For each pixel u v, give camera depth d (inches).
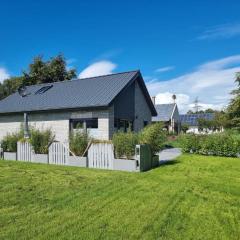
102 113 751.1
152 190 334.0
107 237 199.0
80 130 601.3
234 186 364.2
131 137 514.6
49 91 980.6
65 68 1637.6
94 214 245.6
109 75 938.1
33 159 614.5
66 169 499.2
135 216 241.8
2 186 347.6
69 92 903.7
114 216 241.0
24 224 220.5
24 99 992.2
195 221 233.0
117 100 801.6
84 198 294.7
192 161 614.9
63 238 195.6
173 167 524.7
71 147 563.5
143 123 959.0
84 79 984.9
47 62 1608.0
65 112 815.7
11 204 272.1
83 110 781.3
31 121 886.4
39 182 374.6
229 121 1519.4
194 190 338.0
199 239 198.7
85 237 198.1
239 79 1504.7
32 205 269.1
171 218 238.5
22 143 636.1
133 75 871.1
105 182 378.6
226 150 744.3
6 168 503.5
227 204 282.5
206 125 2304.4
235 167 532.7
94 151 536.7
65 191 323.9
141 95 947.3
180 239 198.1
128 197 301.3
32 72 1577.3
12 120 937.5
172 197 303.7
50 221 227.5
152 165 530.6
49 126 845.8
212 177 426.6
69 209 258.4
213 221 233.8
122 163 499.5
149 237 200.4
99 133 754.8
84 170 490.3
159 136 545.0
